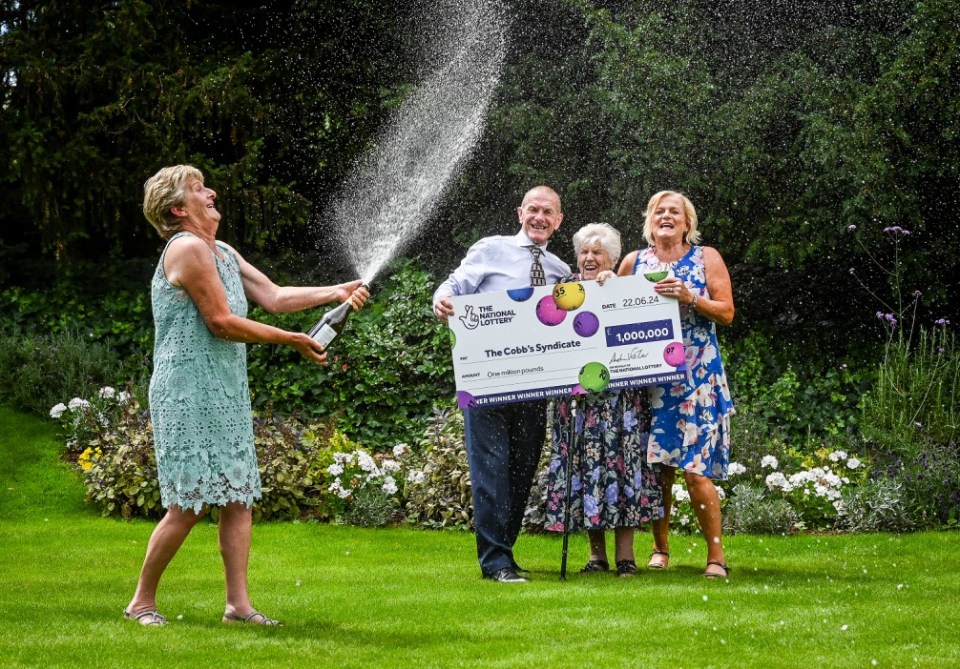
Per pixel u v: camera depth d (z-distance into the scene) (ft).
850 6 32.55
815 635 13.10
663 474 19.52
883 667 11.44
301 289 15.51
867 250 31.55
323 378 32.96
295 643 12.73
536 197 19.17
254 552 21.84
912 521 25.20
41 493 26.99
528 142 33.53
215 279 13.91
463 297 18.21
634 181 33.01
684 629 13.46
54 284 36.68
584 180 33.22
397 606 15.28
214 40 38.19
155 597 15.06
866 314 34.94
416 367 33.40
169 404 13.92
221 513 14.37
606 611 14.71
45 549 21.49
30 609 14.75
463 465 25.81
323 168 37.24
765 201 32.37
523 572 18.58
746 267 35.32
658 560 19.75
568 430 18.53
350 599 15.92
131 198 35.06
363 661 11.89
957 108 29.45
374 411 32.83
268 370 33.68
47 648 12.28
